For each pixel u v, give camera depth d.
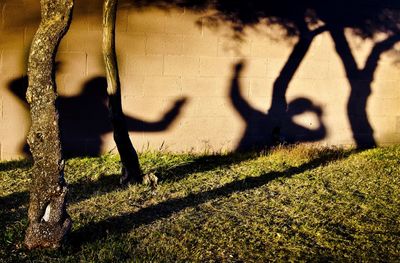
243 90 8.30
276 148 8.20
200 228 4.72
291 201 5.62
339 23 8.63
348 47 8.71
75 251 4.04
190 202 5.52
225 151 8.31
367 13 8.77
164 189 5.98
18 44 7.32
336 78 8.71
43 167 3.88
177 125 8.09
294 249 4.29
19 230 4.42
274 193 5.92
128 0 7.69
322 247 4.36
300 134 8.64
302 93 8.58
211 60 8.10
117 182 6.25
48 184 3.89
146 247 4.20
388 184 6.41
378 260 4.09
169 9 7.84
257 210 5.28
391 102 8.97
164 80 7.95
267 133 8.48
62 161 3.91
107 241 4.26
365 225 4.89
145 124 7.96
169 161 7.39
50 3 3.78
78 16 7.50
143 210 5.20
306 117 8.63
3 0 7.23
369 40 8.80
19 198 5.51
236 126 8.33
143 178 6.12
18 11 7.29
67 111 7.62
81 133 7.70
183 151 8.15
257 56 8.28
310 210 5.32
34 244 3.95
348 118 8.83
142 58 7.83
